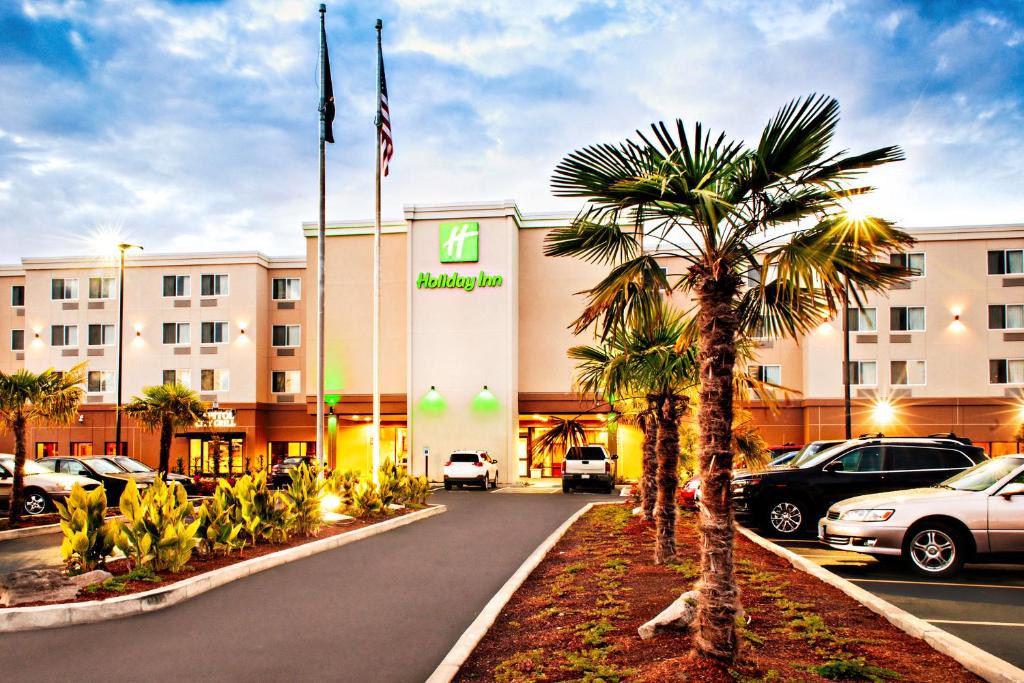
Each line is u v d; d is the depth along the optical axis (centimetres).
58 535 1529
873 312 3638
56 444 4172
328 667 629
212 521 1108
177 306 4197
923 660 578
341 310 3794
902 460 1399
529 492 3009
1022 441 3409
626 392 1137
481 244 3631
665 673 533
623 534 1374
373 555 1229
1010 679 507
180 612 823
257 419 4122
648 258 664
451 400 3578
